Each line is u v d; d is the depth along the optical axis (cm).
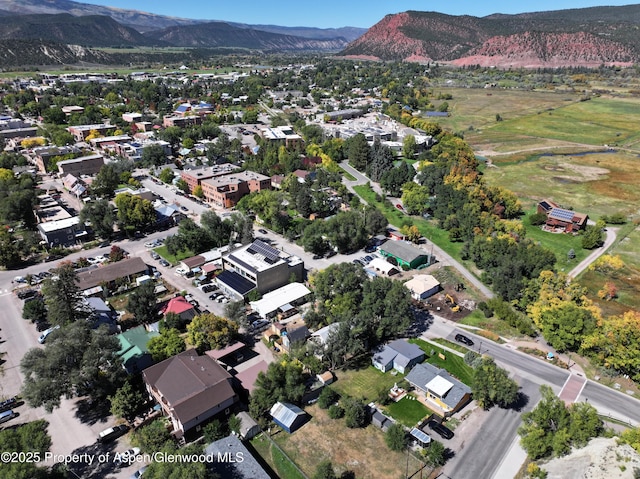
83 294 11006
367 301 9744
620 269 12731
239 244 14012
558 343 9238
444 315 10900
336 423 7706
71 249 13912
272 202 15750
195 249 13775
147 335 9475
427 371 8619
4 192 16138
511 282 11112
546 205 16425
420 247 14488
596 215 16862
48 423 7600
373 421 7700
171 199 18100
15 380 8569
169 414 7569
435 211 16438
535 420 7100
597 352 9094
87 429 7488
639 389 8425
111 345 7850
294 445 7244
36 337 9869
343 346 8900
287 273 11800
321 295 10431
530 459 6975
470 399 8244
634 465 6262
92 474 6638
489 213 15525
